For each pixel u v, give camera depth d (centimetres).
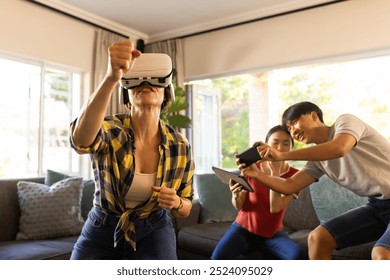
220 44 354
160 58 107
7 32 278
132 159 110
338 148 132
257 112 450
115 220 111
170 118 323
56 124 335
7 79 294
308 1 300
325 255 163
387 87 307
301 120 156
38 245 197
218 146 454
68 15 320
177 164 118
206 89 425
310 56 303
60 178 256
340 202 221
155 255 110
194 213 269
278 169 199
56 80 337
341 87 342
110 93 89
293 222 248
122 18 346
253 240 197
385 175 151
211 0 306
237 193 186
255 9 324
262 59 328
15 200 229
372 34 275
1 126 289
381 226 162
